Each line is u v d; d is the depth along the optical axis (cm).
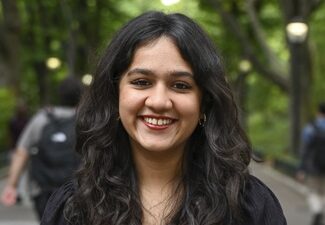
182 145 289
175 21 279
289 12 2227
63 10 3366
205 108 288
